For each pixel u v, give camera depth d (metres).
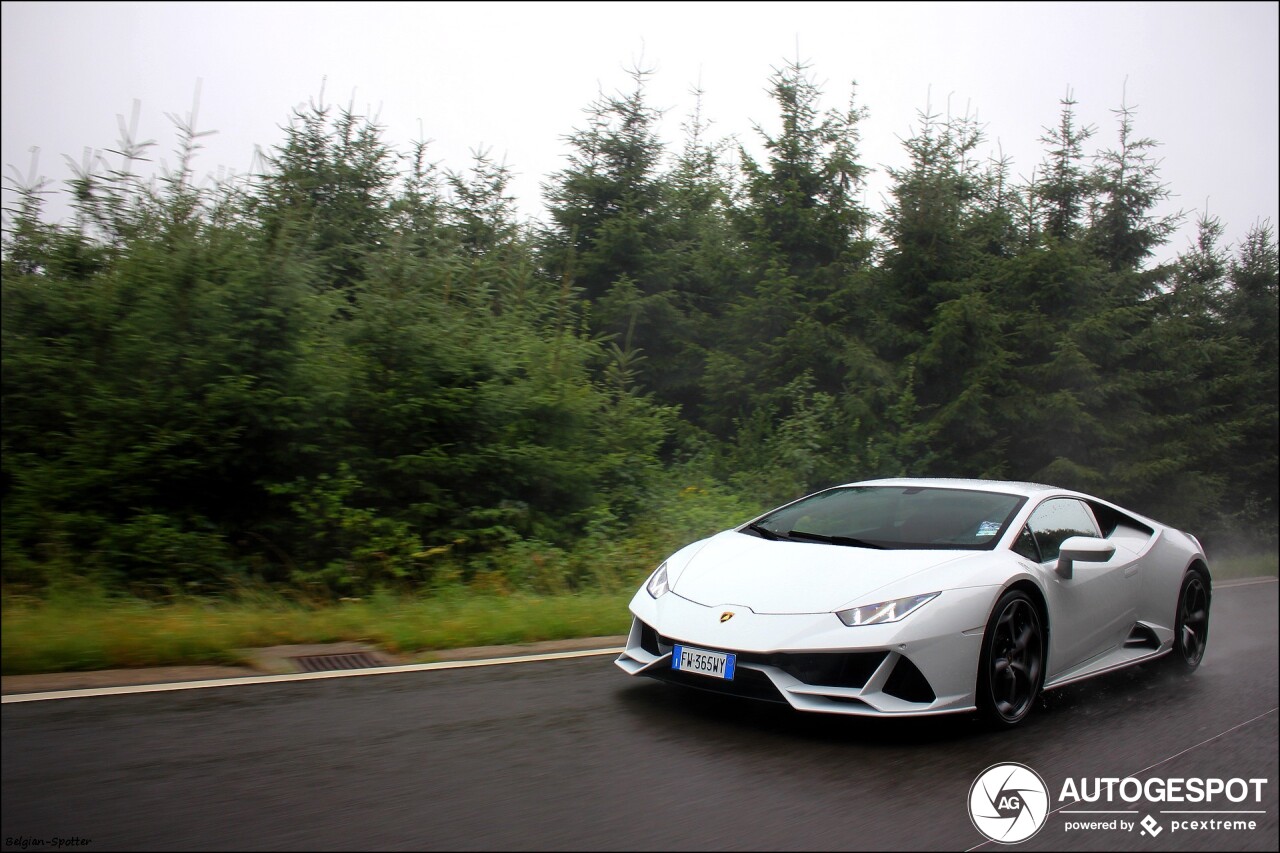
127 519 7.27
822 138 15.77
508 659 5.36
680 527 9.76
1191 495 16.00
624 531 9.67
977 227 16.53
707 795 3.41
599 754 3.78
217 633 5.16
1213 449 16.83
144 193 8.12
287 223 8.20
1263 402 19.70
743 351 15.23
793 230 15.31
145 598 6.63
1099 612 5.21
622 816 3.18
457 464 8.51
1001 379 14.74
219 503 7.81
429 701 4.41
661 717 4.33
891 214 15.67
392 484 8.46
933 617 4.10
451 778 3.43
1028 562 4.77
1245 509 19.19
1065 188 18.97
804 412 13.33
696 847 2.97
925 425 14.04
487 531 8.38
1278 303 21.05
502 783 3.42
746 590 4.38
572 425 9.59
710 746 3.96
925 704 4.05
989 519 5.00
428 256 9.60
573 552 8.63
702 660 4.18
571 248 12.95
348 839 2.88
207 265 7.67
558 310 10.45
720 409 15.09
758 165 15.88
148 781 3.25
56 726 3.75
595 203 16.19
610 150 16.08
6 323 7.39
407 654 5.38
